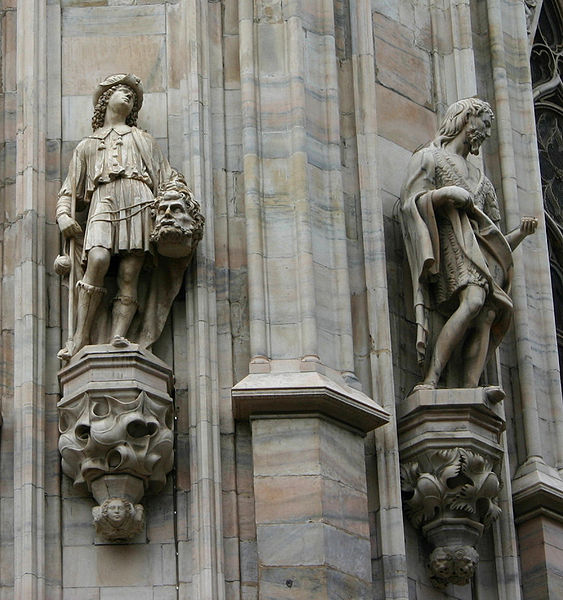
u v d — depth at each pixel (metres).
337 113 24.48
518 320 25.88
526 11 29.42
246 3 24.61
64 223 23.22
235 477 22.66
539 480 24.64
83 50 24.61
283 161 23.95
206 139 24.00
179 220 22.89
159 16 24.77
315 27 24.77
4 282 23.69
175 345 23.19
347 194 24.42
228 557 22.31
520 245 26.33
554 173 30.09
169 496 22.59
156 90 24.42
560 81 30.66
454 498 23.38
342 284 23.62
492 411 23.80
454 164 24.56
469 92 26.22
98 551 22.33
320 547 22.02
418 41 26.25
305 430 22.56
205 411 22.73
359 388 23.27
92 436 22.25
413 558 23.38
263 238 23.53
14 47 24.91
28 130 24.05
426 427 23.52
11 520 22.42
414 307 24.16
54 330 23.30
